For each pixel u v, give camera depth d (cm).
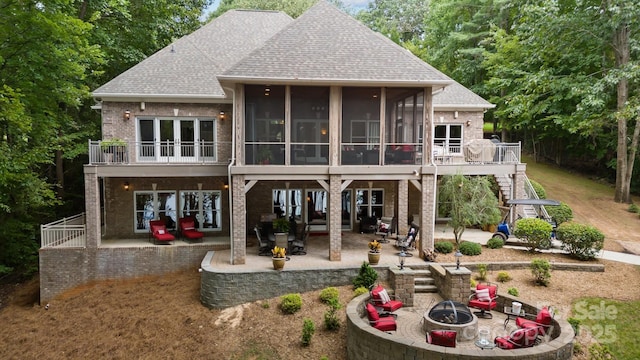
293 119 1565
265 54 1491
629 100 2062
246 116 1544
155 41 2575
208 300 1388
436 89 1606
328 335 1145
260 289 1383
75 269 1655
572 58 2452
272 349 1120
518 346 968
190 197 1967
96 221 1662
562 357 925
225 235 1975
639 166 2702
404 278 1272
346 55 1529
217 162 1873
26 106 1680
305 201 2052
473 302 1212
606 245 1788
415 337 1065
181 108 1903
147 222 1933
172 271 1717
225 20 2384
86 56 1802
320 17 1628
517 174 2034
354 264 1465
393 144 1588
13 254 2014
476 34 3094
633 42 2053
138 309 1423
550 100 2588
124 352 1187
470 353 875
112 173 1673
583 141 3003
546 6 2214
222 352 1139
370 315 1086
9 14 1465
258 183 2020
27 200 1872
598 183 2833
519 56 2769
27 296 1748
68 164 2741
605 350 1012
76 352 1213
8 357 1220
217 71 1988
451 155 2144
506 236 1778
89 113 2592
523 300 1198
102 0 2073
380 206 2153
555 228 1797
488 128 3469
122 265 1684
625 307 1221
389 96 1706
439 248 1634
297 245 1606
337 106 1532
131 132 1875
